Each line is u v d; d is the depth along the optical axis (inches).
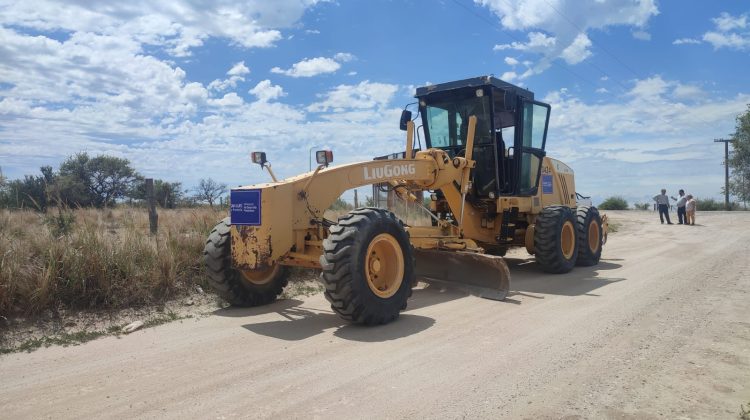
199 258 287.1
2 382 157.8
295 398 141.8
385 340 196.9
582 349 181.8
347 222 215.8
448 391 145.4
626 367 163.6
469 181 344.2
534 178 395.9
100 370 167.0
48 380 158.7
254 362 172.4
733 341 189.5
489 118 351.9
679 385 148.9
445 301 269.1
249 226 218.7
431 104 377.1
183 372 163.8
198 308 252.5
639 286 300.7
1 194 422.0
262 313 245.6
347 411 133.2
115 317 229.6
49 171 625.6
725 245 514.0
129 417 131.8
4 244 240.5
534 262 430.9
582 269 386.0
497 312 241.6
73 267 235.8
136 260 263.6
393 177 283.1
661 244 543.8
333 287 207.8
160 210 495.2
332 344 192.4
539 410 133.0
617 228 793.6
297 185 231.5
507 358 172.9
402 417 129.4
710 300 257.1
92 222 299.6
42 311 220.2
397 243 231.0
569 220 374.3
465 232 355.9
